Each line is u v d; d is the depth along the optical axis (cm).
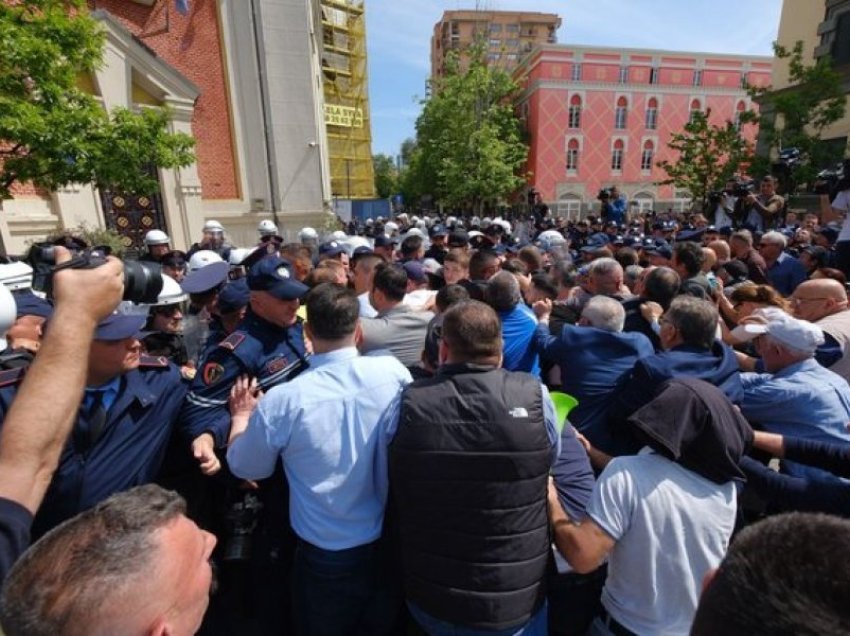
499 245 840
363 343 303
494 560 152
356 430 174
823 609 57
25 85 601
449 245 769
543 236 855
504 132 3494
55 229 1033
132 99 1238
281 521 214
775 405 237
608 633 168
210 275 380
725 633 65
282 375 230
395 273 318
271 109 1592
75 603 70
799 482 191
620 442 245
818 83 1368
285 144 1628
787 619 58
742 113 1523
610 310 295
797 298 336
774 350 249
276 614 214
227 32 1487
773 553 66
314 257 593
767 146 1611
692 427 150
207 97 1484
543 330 334
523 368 327
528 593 156
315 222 1703
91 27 661
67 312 97
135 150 701
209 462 193
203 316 381
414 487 156
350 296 187
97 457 174
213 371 217
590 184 4006
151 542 80
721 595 68
